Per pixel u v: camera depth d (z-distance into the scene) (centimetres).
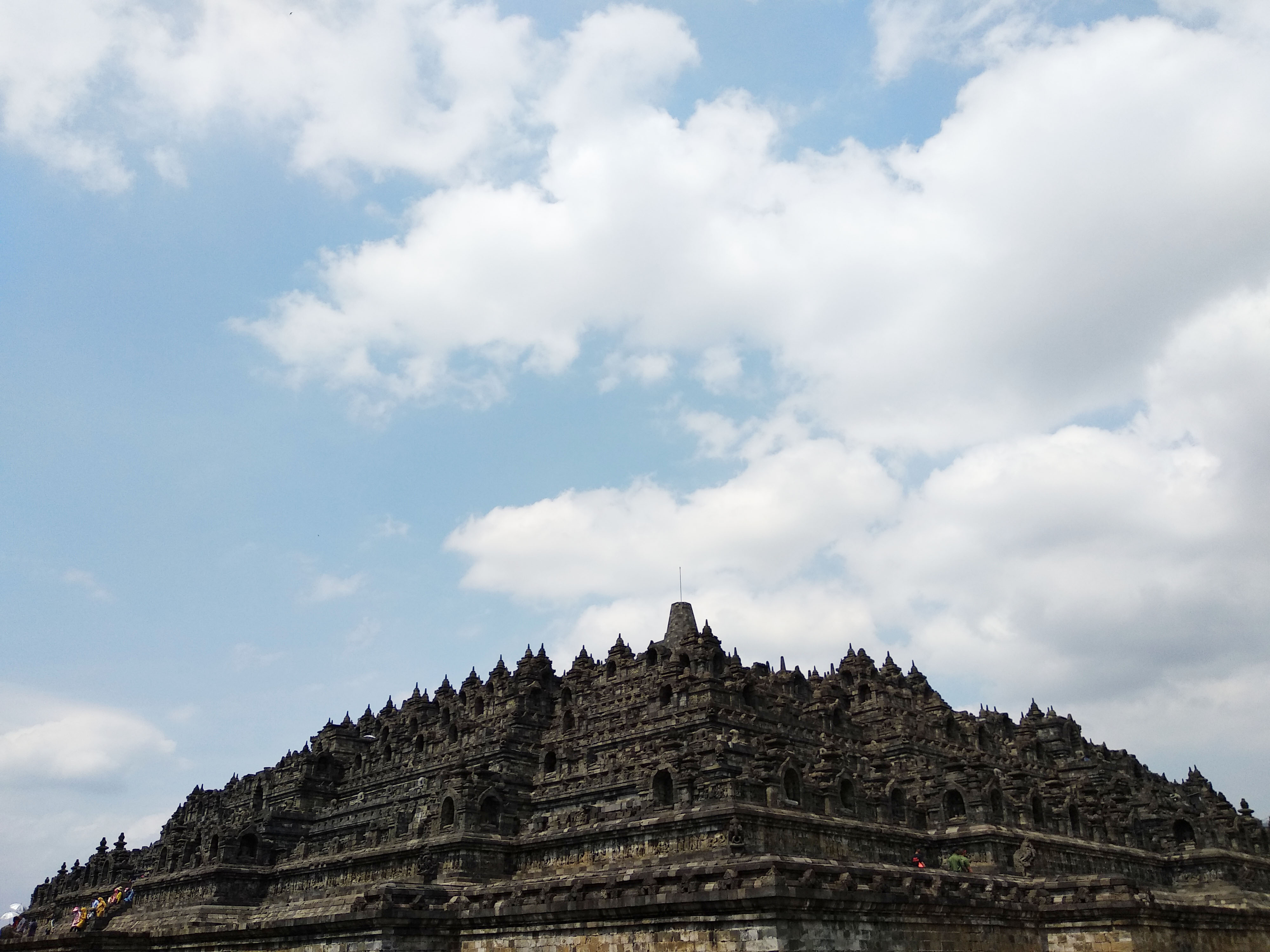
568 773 7812
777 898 4359
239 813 10988
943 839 7338
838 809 6656
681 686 8212
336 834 9475
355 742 11344
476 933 5700
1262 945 6800
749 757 6544
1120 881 5881
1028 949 5784
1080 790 9312
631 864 6222
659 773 6494
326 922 5938
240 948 6594
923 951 5031
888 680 10519
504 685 10238
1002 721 11619
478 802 7312
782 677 9869
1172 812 9638
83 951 7288
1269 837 9712
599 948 5038
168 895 9594
